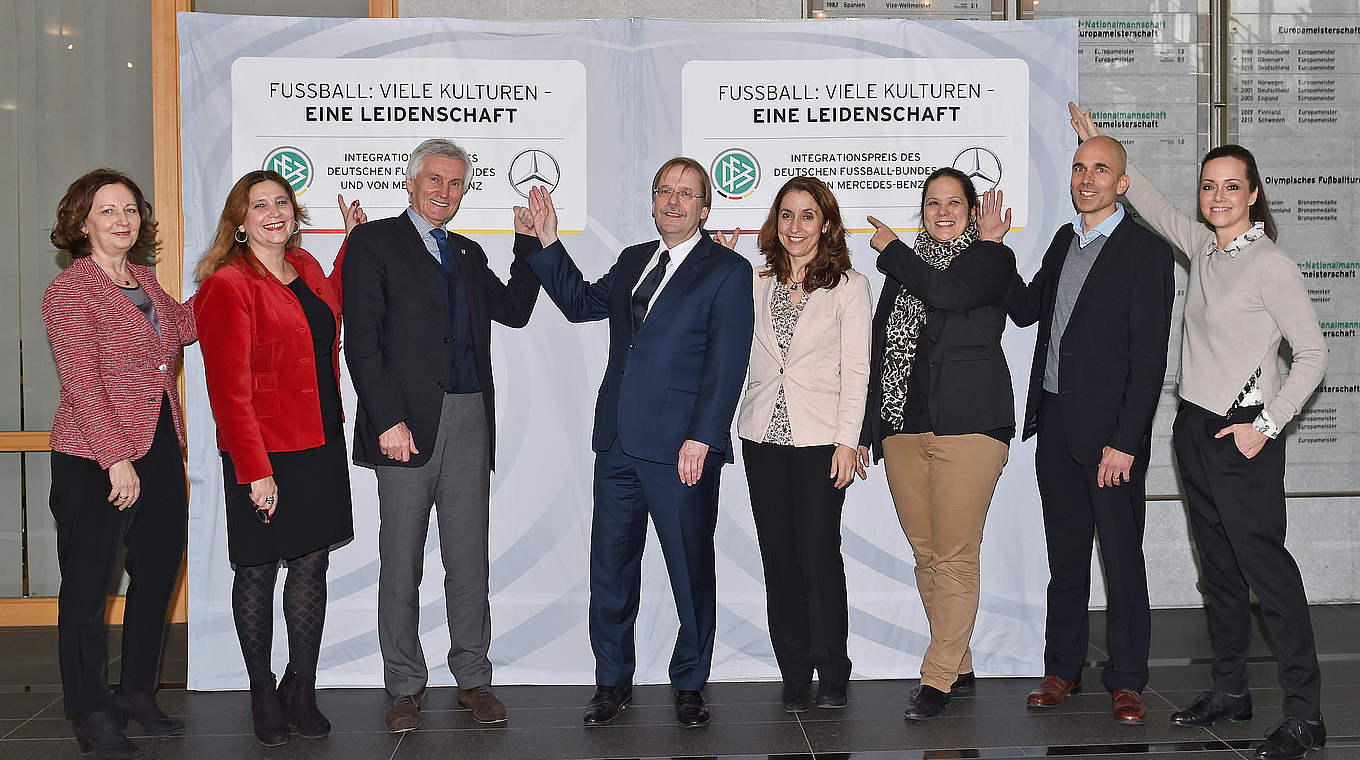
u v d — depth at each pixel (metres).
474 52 3.62
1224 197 3.10
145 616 3.19
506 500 3.67
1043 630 3.74
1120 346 3.27
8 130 4.54
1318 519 4.77
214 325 3.05
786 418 3.30
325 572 3.30
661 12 4.42
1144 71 4.61
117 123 4.54
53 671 3.92
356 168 3.60
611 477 3.34
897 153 3.69
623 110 3.67
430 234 3.31
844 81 3.68
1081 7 4.57
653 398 3.23
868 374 3.30
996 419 3.27
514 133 3.64
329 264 3.61
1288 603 3.07
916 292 3.27
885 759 3.00
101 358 2.99
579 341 3.67
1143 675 3.33
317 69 3.58
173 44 4.41
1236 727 3.25
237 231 3.16
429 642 3.69
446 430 3.26
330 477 3.21
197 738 3.20
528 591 3.68
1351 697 3.53
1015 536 3.73
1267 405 3.05
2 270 4.56
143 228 3.15
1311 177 4.68
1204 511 3.23
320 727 3.21
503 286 3.53
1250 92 4.65
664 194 3.23
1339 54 4.65
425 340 3.19
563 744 3.13
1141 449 3.33
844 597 3.43
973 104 3.69
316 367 3.20
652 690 3.64
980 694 3.58
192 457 3.60
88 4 4.50
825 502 3.32
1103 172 3.29
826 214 3.32
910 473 3.42
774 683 3.72
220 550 3.62
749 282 3.27
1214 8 4.61
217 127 3.56
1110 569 3.34
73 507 3.01
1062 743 3.12
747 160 3.69
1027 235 3.70
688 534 3.28
